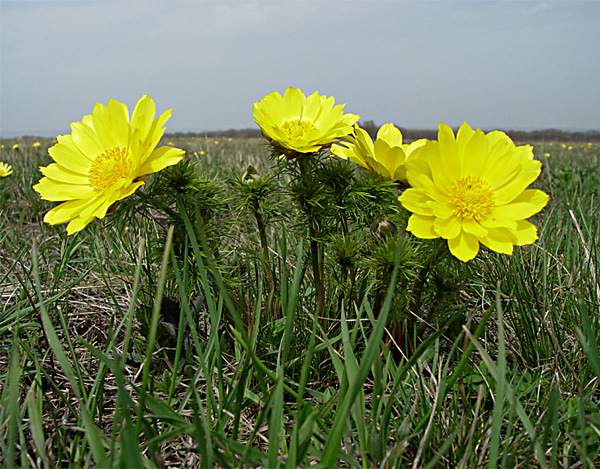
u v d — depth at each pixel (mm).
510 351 249
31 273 339
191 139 3262
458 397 223
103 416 209
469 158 210
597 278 286
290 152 227
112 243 376
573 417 188
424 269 224
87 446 187
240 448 164
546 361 244
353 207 229
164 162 204
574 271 308
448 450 186
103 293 334
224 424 191
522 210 201
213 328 198
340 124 238
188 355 236
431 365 247
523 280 297
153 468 160
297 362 237
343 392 180
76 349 267
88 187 225
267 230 432
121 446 143
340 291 262
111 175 212
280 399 158
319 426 194
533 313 269
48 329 173
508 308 292
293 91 257
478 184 206
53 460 176
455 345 192
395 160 229
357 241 240
